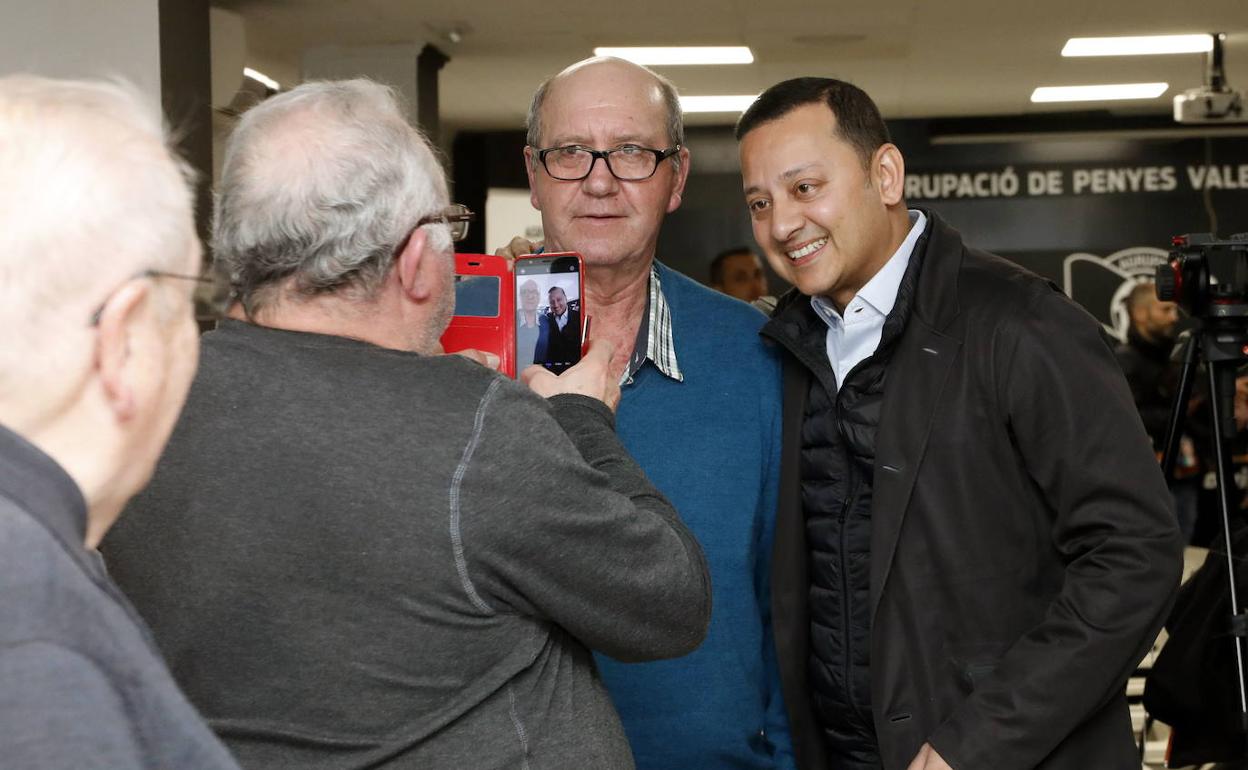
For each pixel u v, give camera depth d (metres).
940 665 1.44
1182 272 2.37
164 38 5.09
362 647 0.95
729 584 1.59
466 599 0.96
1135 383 5.95
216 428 0.95
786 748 1.65
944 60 7.88
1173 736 2.38
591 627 1.02
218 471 0.95
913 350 1.48
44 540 0.58
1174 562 1.36
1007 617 1.45
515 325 1.40
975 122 10.24
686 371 1.64
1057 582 1.49
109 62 4.97
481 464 0.95
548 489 0.96
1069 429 1.38
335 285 0.99
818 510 1.58
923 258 1.53
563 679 1.05
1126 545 1.35
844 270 1.51
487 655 0.99
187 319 0.67
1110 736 1.46
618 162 1.58
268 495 0.94
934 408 1.45
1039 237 10.28
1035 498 1.47
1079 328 1.42
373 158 0.98
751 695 1.60
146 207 0.63
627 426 1.62
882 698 1.45
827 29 6.97
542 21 6.79
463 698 0.98
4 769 0.52
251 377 0.97
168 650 0.95
